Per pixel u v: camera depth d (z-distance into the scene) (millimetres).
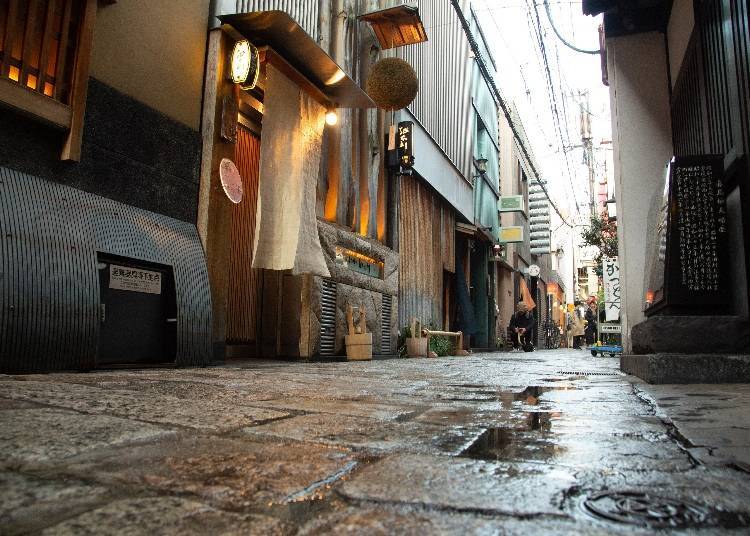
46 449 1518
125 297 5301
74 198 4891
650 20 8891
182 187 6312
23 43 4590
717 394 3396
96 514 1021
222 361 6602
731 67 4945
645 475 1341
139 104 5766
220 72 6809
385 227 12414
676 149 8305
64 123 4805
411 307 13633
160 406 2438
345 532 945
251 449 1621
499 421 2268
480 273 21016
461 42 18359
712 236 4965
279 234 7410
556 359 11383
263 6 7930
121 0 5633
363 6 11438
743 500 1135
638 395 3387
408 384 4148
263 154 7176
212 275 6484
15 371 4031
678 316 4688
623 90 8984
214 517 1019
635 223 8758
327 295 9039
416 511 1064
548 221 28016
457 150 17531
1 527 941
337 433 1918
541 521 1003
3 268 4023
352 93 8375
